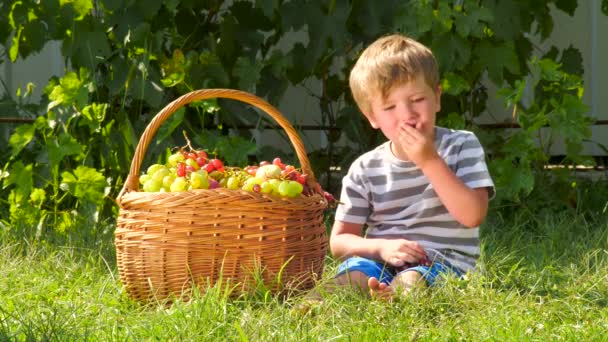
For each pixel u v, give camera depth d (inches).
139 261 158.1
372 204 172.1
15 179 225.6
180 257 154.7
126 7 224.1
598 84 294.7
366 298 147.3
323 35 223.3
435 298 143.6
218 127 238.1
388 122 158.7
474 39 228.8
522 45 240.1
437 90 160.7
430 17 215.9
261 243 154.5
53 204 239.5
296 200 158.1
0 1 230.2
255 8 234.8
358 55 243.9
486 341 125.2
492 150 241.8
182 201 154.3
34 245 195.3
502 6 221.6
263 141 284.5
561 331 129.6
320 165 256.7
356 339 124.7
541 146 236.4
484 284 153.3
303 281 153.5
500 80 225.6
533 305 142.6
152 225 156.1
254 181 160.6
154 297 152.7
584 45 293.6
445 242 165.6
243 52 235.9
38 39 231.0
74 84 224.7
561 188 239.8
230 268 154.3
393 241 159.5
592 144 295.1
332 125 266.1
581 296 147.0
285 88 234.4
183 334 127.8
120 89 225.1
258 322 131.8
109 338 126.6
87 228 215.6
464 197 155.4
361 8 223.3
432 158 155.5
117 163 227.8
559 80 236.7
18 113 271.6
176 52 226.7
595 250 180.1
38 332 127.0
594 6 292.4
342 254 169.3
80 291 162.1
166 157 222.2
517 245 200.1
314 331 128.4
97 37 225.8
